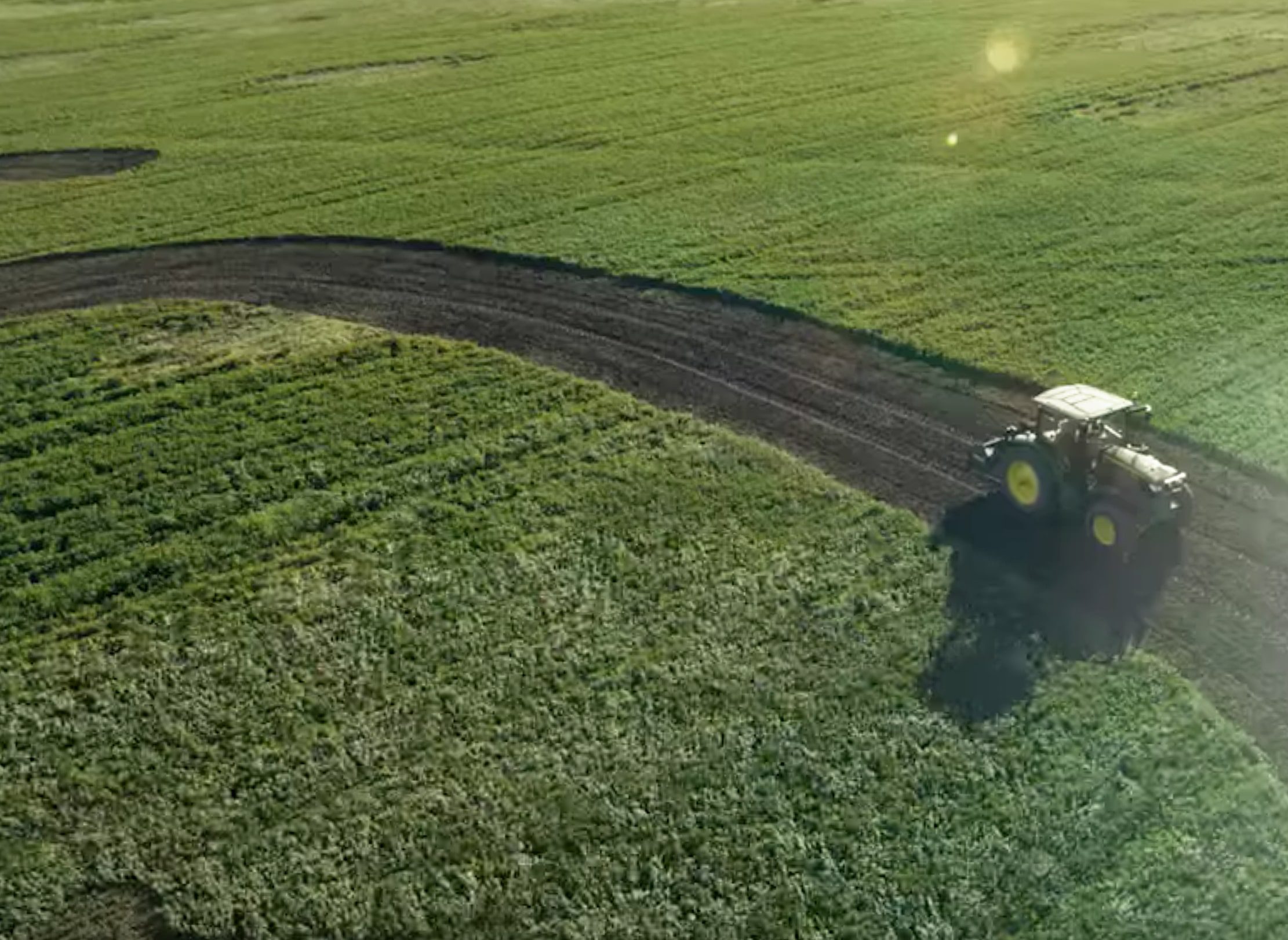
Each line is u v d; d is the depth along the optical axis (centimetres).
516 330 3070
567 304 3212
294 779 1638
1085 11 6800
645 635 1889
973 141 4447
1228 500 2184
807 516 2184
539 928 1422
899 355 2834
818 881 1469
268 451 2494
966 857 1485
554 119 4950
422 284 3391
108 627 1961
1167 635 1842
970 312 3016
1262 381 2569
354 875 1498
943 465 2358
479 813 1576
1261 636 1833
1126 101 4906
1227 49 5719
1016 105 4897
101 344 3048
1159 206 3691
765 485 2291
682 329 3033
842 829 1537
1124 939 1372
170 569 2106
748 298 3164
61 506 2325
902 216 3703
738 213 3788
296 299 3316
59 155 4712
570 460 2417
